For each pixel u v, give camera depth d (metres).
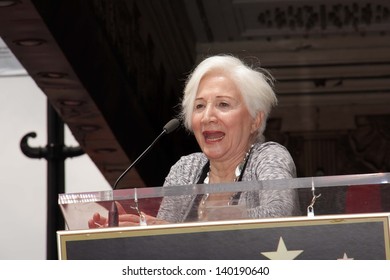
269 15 19.52
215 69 5.83
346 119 22.38
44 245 14.90
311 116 22.39
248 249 4.40
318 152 22.53
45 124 15.66
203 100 5.79
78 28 13.80
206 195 4.54
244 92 5.77
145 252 4.46
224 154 5.78
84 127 15.58
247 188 4.48
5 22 12.28
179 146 20.73
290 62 21.23
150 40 17.95
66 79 14.11
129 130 16.95
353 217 4.38
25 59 13.52
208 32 20.16
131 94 17.17
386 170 22.44
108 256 4.48
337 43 20.86
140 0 16.28
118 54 16.23
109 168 16.84
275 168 5.60
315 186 4.45
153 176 18.80
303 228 4.39
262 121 5.94
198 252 4.43
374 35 20.64
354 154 22.48
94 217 4.63
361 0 18.89
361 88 21.98
